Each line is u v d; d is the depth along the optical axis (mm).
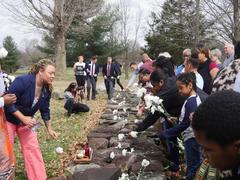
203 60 6941
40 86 5188
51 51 43875
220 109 1302
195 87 4445
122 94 17109
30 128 5137
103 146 6730
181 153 5945
